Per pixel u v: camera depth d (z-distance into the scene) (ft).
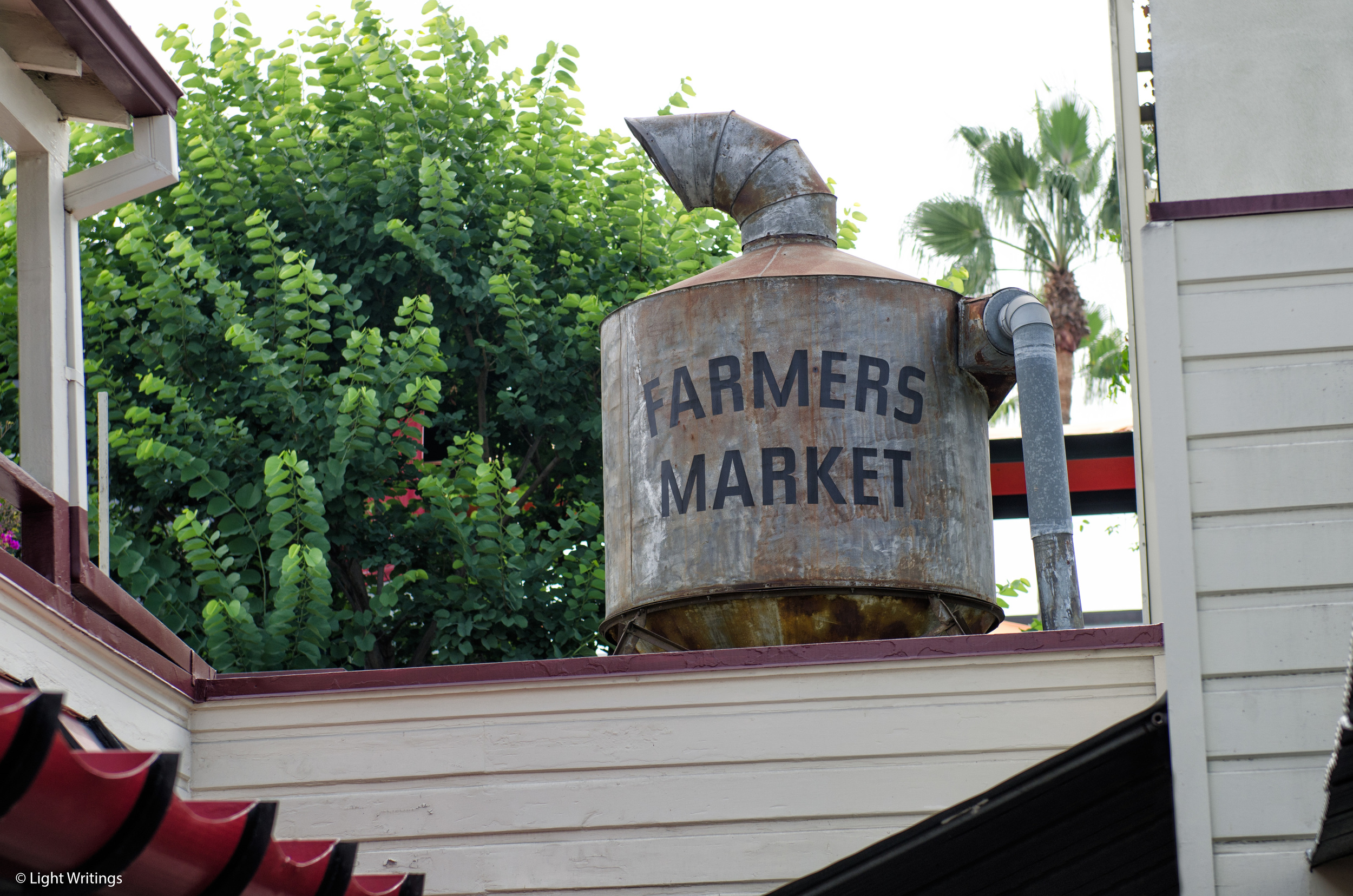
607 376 28.45
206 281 41.98
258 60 47.34
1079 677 19.95
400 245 44.98
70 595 18.83
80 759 9.78
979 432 27.45
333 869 13.48
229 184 44.27
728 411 25.84
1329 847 14.48
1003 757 19.85
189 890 11.73
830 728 20.24
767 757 20.25
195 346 41.37
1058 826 16.43
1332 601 15.37
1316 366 15.85
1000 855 16.81
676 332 26.71
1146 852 16.99
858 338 26.11
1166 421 15.87
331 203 44.55
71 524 19.65
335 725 21.35
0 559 17.26
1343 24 16.58
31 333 20.18
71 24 19.42
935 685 20.17
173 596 37.19
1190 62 16.65
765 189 29.94
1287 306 15.98
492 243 45.73
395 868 20.59
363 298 44.34
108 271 40.47
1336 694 15.16
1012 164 89.35
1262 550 15.53
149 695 20.38
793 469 25.34
